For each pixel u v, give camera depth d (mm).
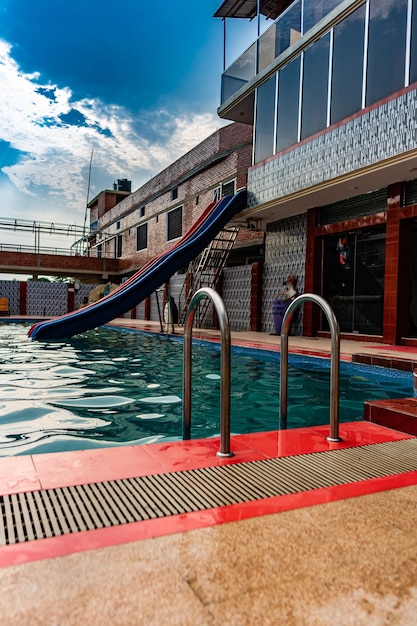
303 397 4387
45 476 1936
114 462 2129
